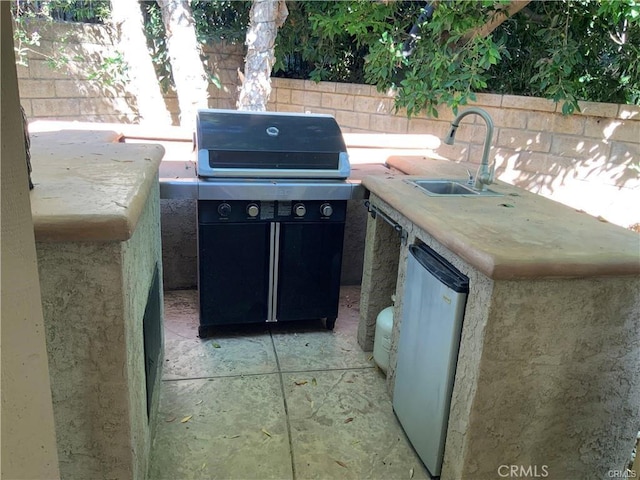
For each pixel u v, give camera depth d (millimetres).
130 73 4953
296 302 3098
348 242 3969
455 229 1842
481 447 1819
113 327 1489
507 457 1862
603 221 2074
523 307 1670
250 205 2805
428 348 2021
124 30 4762
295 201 2873
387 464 2150
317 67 5969
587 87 4602
